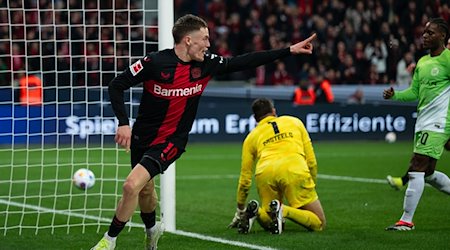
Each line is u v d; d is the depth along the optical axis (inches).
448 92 805.2
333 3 2497.5
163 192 837.2
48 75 2010.3
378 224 877.8
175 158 646.5
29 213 981.8
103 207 1042.1
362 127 2249.0
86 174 1000.2
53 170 1504.7
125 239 792.9
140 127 647.8
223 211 1010.1
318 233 810.8
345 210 994.1
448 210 979.9
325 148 2005.4
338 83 2386.8
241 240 776.3
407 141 2241.6
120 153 1829.5
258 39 2460.6
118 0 2236.7
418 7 2122.3
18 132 1961.1
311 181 823.7
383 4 2373.3
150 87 634.2
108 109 2023.9
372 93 2271.2
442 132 810.2
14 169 1523.1
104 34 2129.7
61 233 832.9
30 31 2112.5
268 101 850.1
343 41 2429.9
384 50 2306.8
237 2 2596.0
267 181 823.7
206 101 2218.3
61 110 1991.9
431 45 808.9
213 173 1482.5
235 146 2076.8
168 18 811.4
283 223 808.3
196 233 828.0
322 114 2222.0
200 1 2655.0
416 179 820.6
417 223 877.8
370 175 1418.6
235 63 647.8
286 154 820.0
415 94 828.6
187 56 633.6
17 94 1956.2
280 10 2534.5
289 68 2447.1
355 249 722.8
